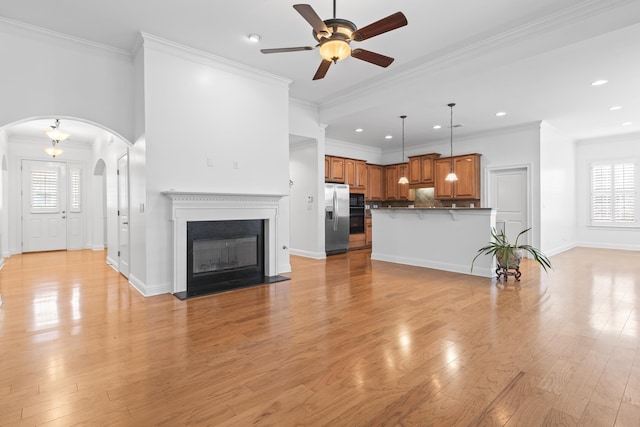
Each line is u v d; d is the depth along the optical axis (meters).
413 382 1.94
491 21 3.24
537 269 5.33
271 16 3.23
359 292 3.93
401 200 8.70
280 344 2.48
